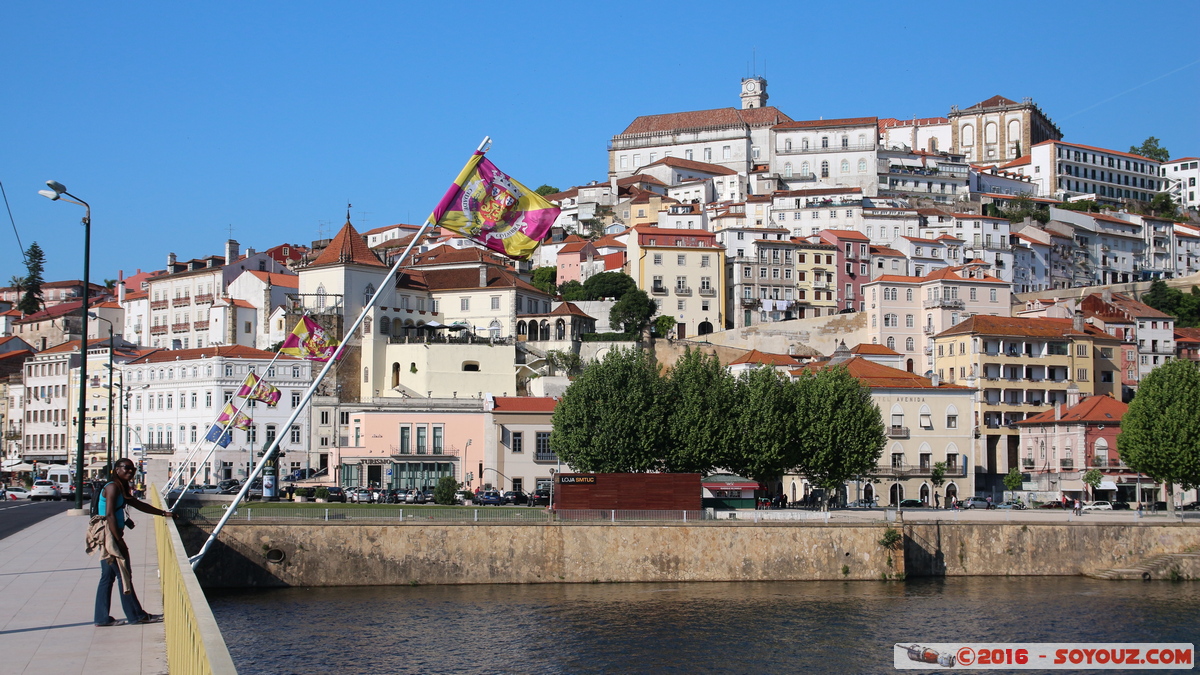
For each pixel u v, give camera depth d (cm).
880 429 11069
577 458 10406
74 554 4716
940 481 13462
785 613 7331
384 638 6431
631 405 10350
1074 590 8462
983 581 8819
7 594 3494
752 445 10400
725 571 8500
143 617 2948
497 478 12362
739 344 19362
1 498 11944
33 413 18688
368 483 12644
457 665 5903
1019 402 15438
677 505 8988
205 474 14562
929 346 18062
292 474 14125
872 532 8712
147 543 5319
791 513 9194
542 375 15925
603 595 7850
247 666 5766
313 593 7744
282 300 18050
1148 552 9275
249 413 14675
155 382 15825
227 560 7831
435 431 12738
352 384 16050
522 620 6975
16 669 2373
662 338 19025
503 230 3647
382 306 16575
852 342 18712
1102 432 13838
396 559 8112
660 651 6284
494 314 17488
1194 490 13412
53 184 6656
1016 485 13875
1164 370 11506
